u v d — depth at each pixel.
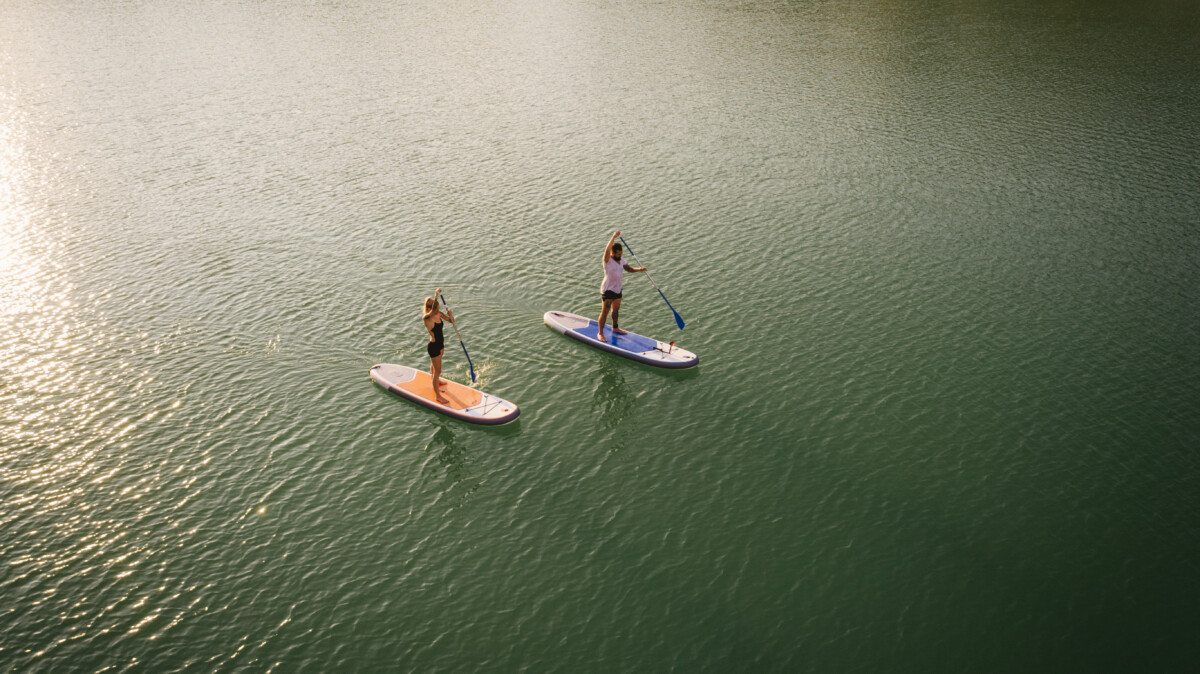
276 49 56.06
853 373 20.53
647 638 13.37
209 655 13.01
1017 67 49.06
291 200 31.67
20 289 24.86
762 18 64.25
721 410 19.23
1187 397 19.17
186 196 32.09
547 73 49.84
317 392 19.98
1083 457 17.34
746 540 15.36
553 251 27.39
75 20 65.62
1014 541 15.24
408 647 13.19
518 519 15.95
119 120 41.47
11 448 17.83
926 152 36.09
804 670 12.81
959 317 22.97
